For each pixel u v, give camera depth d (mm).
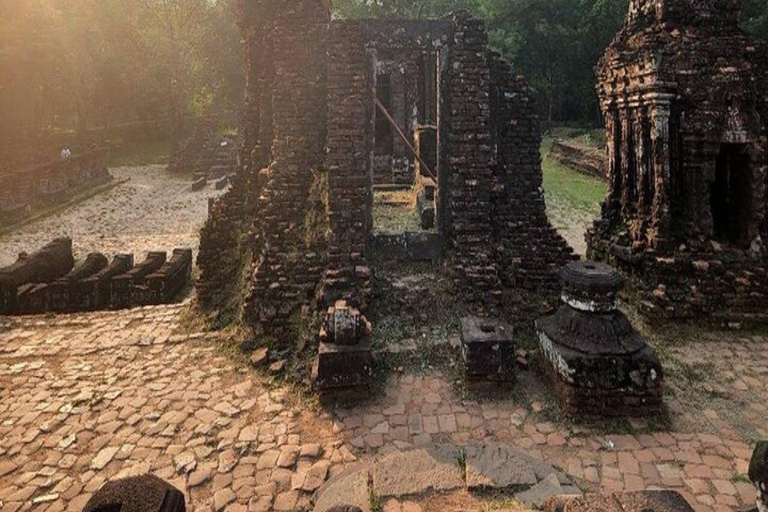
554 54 38094
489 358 6688
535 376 7156
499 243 9453
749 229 9578
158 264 13172
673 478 5223
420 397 6707
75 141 36812
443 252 9031
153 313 10078
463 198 8797
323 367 6582
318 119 9289
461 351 7184
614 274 6637
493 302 8273
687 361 7820
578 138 33312
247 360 7789
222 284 10047
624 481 5184
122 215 22312
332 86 8680
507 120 9734
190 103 45312
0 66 27438
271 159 9938
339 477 5289
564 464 5457
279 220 8938
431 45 8844
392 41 8789
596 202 21719
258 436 6035
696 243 9531
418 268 8930
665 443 5785
